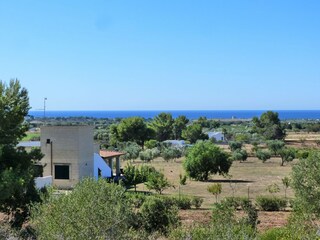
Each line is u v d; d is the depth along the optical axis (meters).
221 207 20.77
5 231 17.31
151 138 99.12
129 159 74.69
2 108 21.83
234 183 47.97
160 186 39.84
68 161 40.62
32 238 16.62
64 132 40.78
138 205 23.34
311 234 14.22
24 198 22.67
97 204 11.80
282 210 30.91
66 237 11.51
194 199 31.88
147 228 20.23
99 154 45.88
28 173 21.89
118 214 11.88
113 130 97.62
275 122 134.75
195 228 14.73
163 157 75.38
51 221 11.86
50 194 14.57
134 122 96.06
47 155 41.09
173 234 15.95
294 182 20.70
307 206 19.92
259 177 53.09
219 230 13.48
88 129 41.94
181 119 124.06
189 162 51.41
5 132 22.19
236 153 73.31
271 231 16.09
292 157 68.44
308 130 160.88
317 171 20.19
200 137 110.88
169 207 24.55
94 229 11.58
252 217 23.98
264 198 31.39
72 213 11.70
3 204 22.67
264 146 94.81
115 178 42.97
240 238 13.16
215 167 50.94
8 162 22.23
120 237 11.94
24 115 22.97
